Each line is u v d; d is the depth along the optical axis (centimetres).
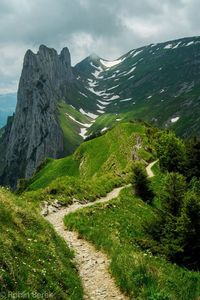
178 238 2870
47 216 3603
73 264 2144
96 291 1869
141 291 1791
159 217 3225
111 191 5716
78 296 1716
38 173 13712
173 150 7306
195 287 1966
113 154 11119
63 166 13138
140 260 2031
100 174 10631
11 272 1431
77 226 2988
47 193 4472
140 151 9638
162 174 7094
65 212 3834
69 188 4756
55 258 1927
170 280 1930
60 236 2592
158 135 10581
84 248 2550
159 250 2848
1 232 1739
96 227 3012
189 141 7056
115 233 2909
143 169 5556
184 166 6906
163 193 3672
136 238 2984
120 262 2075
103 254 2419
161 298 1698
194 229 2842
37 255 1800
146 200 5372
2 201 2180
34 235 2039
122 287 1883
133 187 5466
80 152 13250
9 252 1585
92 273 2097
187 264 2784
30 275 1517
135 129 11950
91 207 3788
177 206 3506
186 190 4231
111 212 3756
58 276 1736
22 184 13600
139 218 3891
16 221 2016
